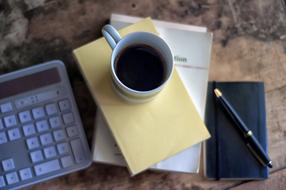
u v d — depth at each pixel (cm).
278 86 59
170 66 46
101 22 58
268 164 55
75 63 56
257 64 60
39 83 53
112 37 46
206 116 57
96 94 51
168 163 54
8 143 52
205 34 56
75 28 57
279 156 58
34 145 52
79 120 53
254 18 60
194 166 54
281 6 61
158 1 59
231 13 60
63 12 57
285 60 60
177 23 58
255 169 56
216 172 55
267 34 60
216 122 57
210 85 58
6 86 52
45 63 53
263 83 58
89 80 51
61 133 53
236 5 60
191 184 56
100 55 52
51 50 56
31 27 57
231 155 56
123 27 55
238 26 60
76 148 53
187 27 57
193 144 52
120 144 50
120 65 48
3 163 51
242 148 56
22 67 56
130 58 48
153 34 47
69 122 53
